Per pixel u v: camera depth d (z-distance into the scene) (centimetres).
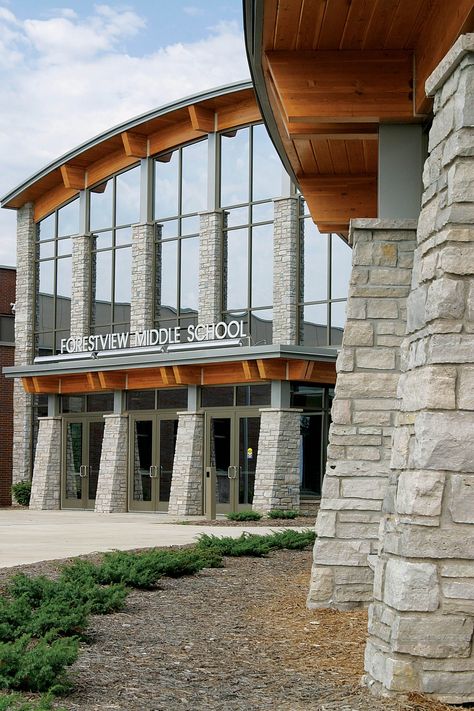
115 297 3475
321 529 1003
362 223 1005
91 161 3541
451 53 648
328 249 2886
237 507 2836
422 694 610
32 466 3766
